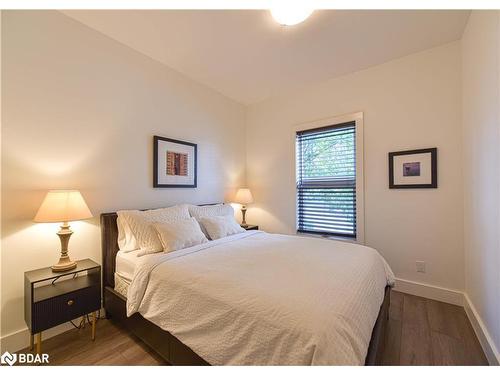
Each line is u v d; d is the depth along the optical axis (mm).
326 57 2469
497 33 1331
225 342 1127
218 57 2500
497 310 1407
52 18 1837
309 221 3201
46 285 1736
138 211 2188
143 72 2457
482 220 1675
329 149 3020
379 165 2602
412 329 1838
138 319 1623
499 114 1321
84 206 1751
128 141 2338
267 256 1784
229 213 3029
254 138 3752
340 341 910
